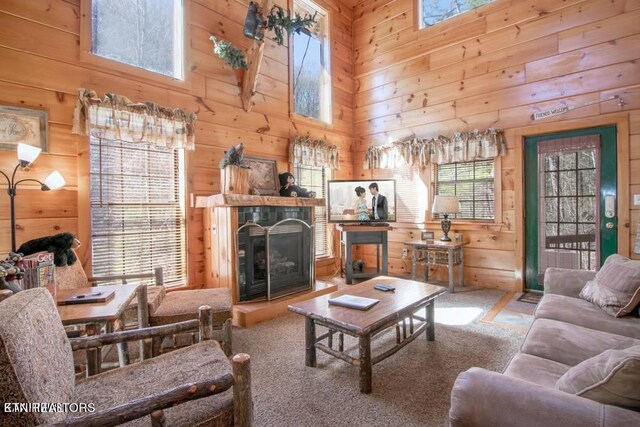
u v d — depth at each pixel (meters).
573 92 3.62
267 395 1.92
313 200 3.85
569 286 2.43
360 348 1.95
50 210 2.62
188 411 1.16
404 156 4.91
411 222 4.96
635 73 3.29
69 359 1.32
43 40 2.58
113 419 0.94
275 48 4.37
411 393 1.93
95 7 2.95
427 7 4.87
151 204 3.24
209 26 3.65
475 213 4.41
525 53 3.93
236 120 3.88
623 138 3.36
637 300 1.90
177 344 2.33
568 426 0.83
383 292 2.57
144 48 3.26
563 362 1.46
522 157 3.98
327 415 1.74
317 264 4.95
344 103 5.42
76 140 2.75
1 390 0.92
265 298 3.40
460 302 3.65
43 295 1.33
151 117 3.08
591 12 3.51
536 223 3.96
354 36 5.57
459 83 4.45
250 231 3.31
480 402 0.95
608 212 3.49
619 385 0.89
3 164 2.41
